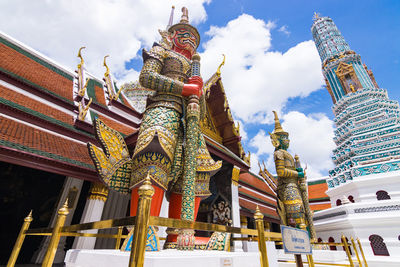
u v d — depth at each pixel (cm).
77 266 258
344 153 1966
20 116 675
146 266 181
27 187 838
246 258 262
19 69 977
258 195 1856
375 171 1512
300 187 1160
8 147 505
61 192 906
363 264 1045
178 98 418
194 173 364
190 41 517
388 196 1381
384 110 1986
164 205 534
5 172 805
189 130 389
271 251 414
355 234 1314
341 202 1582
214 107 966
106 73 1476
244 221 1394
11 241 775
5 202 786
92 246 676
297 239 315
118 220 181
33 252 819
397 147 1647
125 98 1541
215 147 773
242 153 959
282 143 1192
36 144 599
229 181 827
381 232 1247
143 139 346
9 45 1098
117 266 199
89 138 785
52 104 902
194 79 432
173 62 462
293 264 1039
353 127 2050
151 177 315
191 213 331
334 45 3297
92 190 716
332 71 2838
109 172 354
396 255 1166
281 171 1071
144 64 436
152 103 413
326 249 1105
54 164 579
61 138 722
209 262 216
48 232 296
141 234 152
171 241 402
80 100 1050
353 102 2312
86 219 671
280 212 1049
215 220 801
